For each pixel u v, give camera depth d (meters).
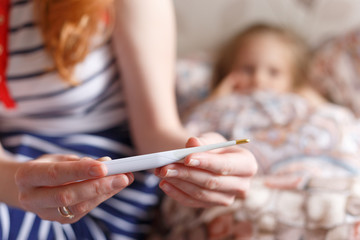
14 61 0.69
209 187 0.45
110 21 0.69
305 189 0.68
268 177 0.76
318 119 0.95
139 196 0.76
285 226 0.64
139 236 0.77
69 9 0.63
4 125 0.77
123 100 0.77
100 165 0.38
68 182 0.41
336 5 1.51
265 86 1.38
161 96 0.70
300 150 0.88
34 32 0.67
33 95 0.70
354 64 1.33
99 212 0.72
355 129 0.96
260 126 0.99
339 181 0.68
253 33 1.49
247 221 0.66
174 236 0.75
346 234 0.60
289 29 1.56
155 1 0.71
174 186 0.47
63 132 0.75
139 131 0.71
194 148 0.41
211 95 1.33
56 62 0.65
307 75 1.44
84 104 0.72
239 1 1.58
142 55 0.70
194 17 1.60
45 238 0.64
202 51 1.62
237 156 0.46
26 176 0.42
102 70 0.72
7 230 0.61
